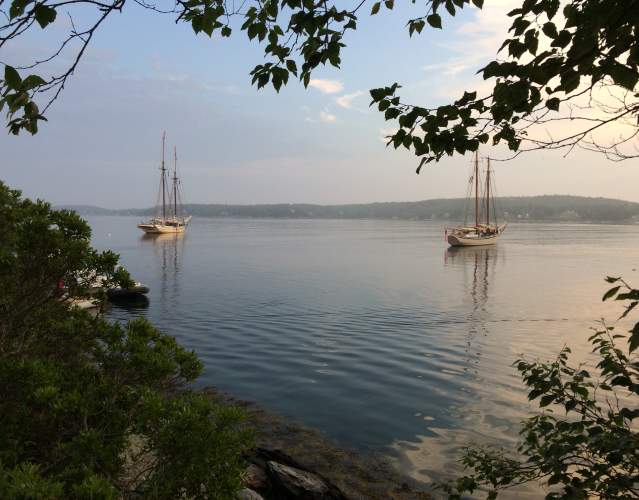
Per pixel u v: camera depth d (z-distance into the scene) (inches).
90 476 127.9
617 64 106.7
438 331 906.7
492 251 3398.1
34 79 99.6
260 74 139.4
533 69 109.7
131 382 193.9
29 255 212.8
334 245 3973.9
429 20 131.5
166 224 5447.8
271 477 327.3
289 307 1156.5
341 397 540.1
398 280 1760.6
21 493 109.3
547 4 106.1
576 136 123.8
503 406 513.7
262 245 3919.8
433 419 477.4
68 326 223.9
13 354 206.5
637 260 2699.3
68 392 171.0
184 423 159.9
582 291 1503.4
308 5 130.3
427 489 343.3
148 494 158.2
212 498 161.5
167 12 116.6
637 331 110.0
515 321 1013.8
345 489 340.5
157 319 996.6
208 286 1549.0
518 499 323.3
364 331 898.7
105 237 5118.1
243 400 525.7
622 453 139.9
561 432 163.9
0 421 162.6
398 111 130.0
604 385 163.2
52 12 93.7
